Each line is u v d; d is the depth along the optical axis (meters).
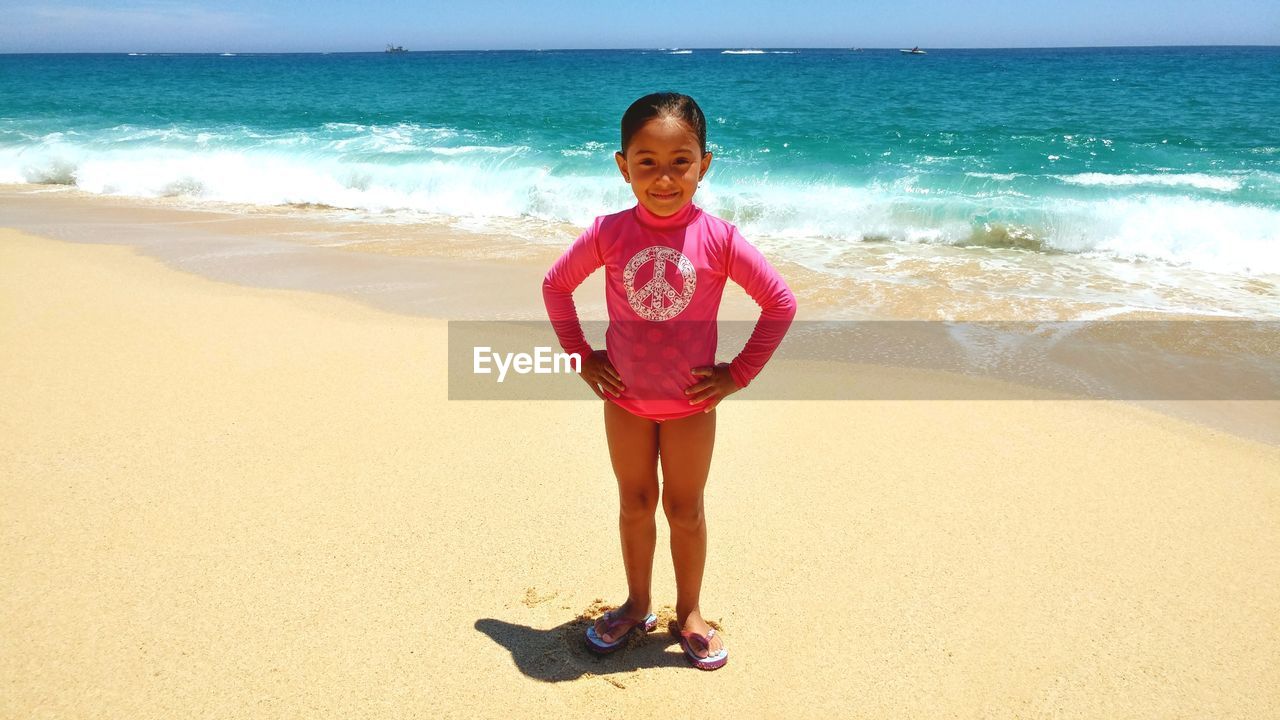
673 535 2.50
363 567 2.97
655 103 2.01
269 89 33.38
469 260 7.77
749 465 3.80
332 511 3.32
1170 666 2.54
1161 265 7.76
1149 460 3.87
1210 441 4.07
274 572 2.93
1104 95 25.50
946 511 3.41
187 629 2.63
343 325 5.73
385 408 4.31
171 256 7.74
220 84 37.31
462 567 2.99
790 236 9.23
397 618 2.71
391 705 2.35
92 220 9.70
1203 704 2.40
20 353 5.02
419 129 18.44
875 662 2.56
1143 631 2.70
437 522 3.27
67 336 5.34
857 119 19.98
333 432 4.02
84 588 2.82
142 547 3.05
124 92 31.61
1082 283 7.07
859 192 10.77
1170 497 3.54
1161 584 2.94
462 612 2.75
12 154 14.12
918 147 14.88
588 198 10.64
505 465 3.73
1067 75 37.97
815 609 2.80
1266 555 3.12
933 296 6.63
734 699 2.41
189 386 4.55
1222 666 2.54
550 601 2.82
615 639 2.60
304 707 2.33
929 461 3.84
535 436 4.02
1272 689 2.45
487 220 10.04
